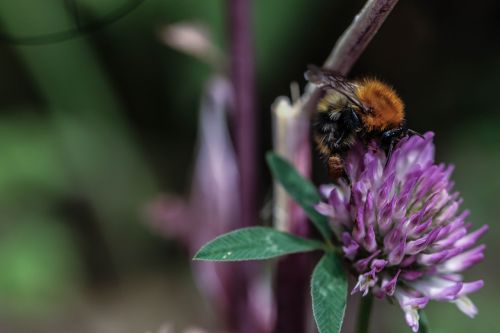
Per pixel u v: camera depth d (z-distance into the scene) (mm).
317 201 293
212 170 350
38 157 465
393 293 280
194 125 485
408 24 429
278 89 455
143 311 489
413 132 291
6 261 460
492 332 403
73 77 448
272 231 285
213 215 350
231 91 344
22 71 482
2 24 403
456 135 456
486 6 421
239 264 345
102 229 480
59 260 472
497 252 426
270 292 347
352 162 288
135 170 475
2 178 460
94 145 466
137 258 496
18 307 461
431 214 281
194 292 494
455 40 437
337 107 295
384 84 293
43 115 472
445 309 406
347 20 437
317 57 448
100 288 501
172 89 471
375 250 280
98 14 405
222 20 429
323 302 278
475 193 436
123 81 469
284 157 310
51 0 400
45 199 471
